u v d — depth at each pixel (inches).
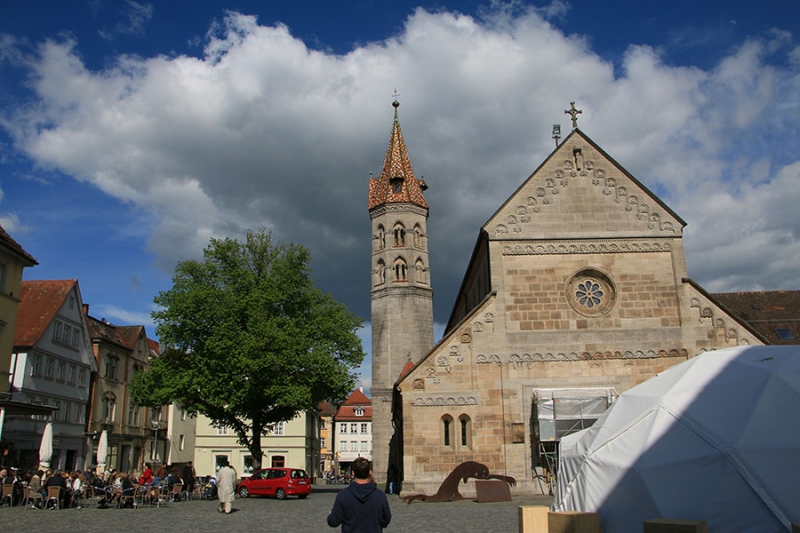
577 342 1269.7
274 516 956.6
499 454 1223.5
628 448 607.2
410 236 2645.2
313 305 1772.9
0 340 1512.1
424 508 1025.5
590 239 1318.9
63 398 2022.6
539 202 1338.6
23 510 1044.5
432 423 1238.9
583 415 1194.0
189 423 3102.9
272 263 1752.0
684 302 1283.2
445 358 1266.0
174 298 1673.2
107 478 1347.2
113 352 2404.0
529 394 1248.8
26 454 1803.6
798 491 495.5
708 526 516.7
